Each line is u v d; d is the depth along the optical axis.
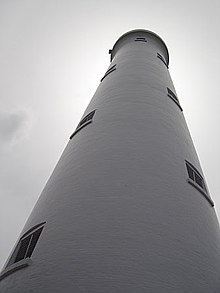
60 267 7.59
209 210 11.08
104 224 8.41
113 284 7.02
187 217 9.55
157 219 8.82
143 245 7.97
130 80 16.33
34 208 11.23
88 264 7.45
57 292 7.12
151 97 14.80
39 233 9.15
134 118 12.84
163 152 11.45
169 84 18.14
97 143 11.72
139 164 10.50
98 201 9.12
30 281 7.71
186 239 8.80
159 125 12.88
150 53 21.44
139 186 9.65
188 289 7.64
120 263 7.45
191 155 13.17
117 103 14.06
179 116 15.21
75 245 7.99
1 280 8.64
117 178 9.87
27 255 8.87
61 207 9.45
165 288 7.28
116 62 20.20
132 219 8.58
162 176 10.37
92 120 13.47
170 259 7.96
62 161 12.40
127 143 11.38
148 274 7.37
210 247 9.45
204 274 8.39
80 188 9.83
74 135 13.83
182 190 10.40
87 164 10.78
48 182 12.02
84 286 7.03
